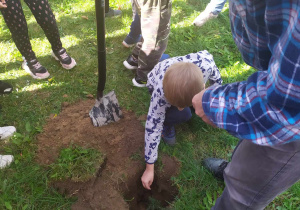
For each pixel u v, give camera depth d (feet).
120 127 7.51
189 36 10.79
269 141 2.98
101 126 7.43
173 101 5.28
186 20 11.41
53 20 7.95
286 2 2.39
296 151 3.55
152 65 8.08
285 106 2.64
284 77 2.46
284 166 3.76
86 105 8.11
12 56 9.22
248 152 4.03
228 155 7.39
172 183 6.76
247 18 3.02
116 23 10.88
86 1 11.71
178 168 6.99
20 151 6.98
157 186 6.86
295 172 3.87
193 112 8.02
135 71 9.24
